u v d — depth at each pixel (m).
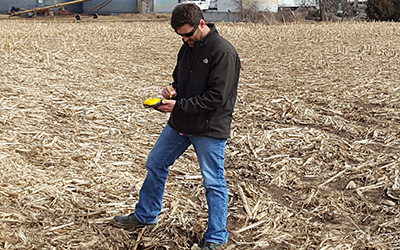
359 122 6.50
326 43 14.88
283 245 3.62
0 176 4.22
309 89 8.35
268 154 5.33
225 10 32.56
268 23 27.69
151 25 22.94
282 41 15.69
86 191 4.20
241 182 4.62
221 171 3.33
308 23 26.45
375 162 5.06
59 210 3.85
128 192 4.27
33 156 4.87
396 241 3.60
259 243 3.62
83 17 34.16
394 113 6.78
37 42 13.65
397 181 4.57
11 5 38.66
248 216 3.98
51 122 6.00
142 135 5.82
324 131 6.07
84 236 3.57
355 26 21.41
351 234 3.72
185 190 4.41
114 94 7.64
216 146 3.25
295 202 4.28
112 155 5.10
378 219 3.94
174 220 3.85
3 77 8.09
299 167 5.01
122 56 11.84
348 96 7.80
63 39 15.02
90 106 6.81
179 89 3.34
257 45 14.60
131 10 37.97
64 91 7.50
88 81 8.52
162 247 3.55
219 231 3.40
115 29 19.39
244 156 5.28
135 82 8.77
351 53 12.54
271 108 7.14
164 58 11.77
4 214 3.64
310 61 11.35
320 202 4.23
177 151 3.49
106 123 6.16
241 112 6.93
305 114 6.84
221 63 3.03
